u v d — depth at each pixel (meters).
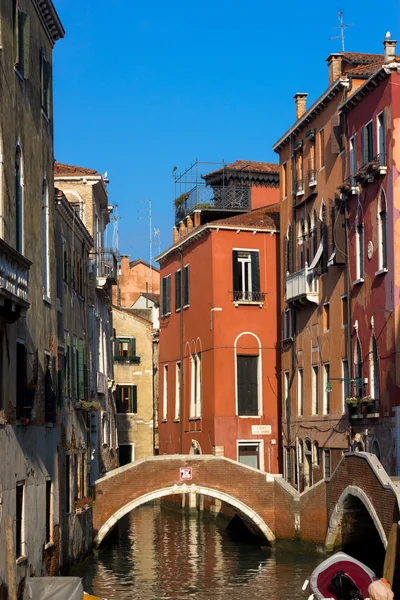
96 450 40.28
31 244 22.94
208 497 50.03
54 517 25.28
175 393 54.12
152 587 28.81
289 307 43.00
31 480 22.06
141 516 53.94
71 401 30.20
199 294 49.69
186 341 52.00
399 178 31.53
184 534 43.44
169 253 54.97
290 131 43.00
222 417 46.62
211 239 47.69
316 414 40.19
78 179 41.56
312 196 40.47
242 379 47.28
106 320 47.09
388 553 23.17
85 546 33.19
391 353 31.45
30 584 18.61
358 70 36.78
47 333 24.95
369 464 28.00
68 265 30.53
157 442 62.44
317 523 33.66
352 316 35.31
